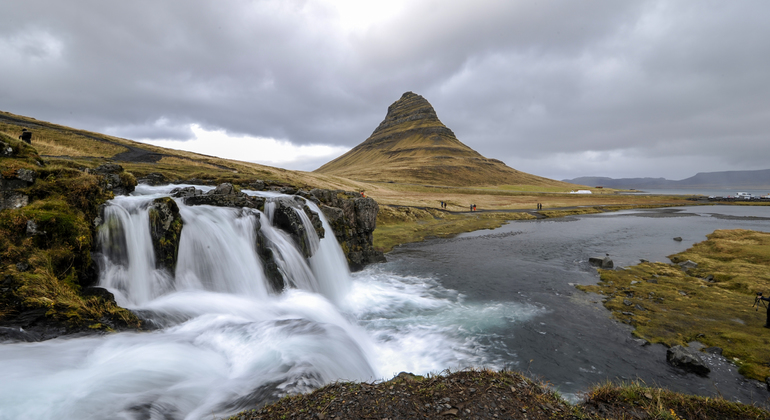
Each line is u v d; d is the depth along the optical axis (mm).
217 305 13594
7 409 5629
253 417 5703
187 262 15125
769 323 13977
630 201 119125
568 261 28438
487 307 17625
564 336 13852
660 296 18391
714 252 29500
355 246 28656
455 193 127188
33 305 8648
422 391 6332
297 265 19344
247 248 17516
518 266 26797
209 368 8320
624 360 11805
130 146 73250
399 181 195875
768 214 77188
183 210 17047
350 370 9508
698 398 6766
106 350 8312
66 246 11039
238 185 33188
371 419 5398
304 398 6281
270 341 10133
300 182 79188
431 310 17484
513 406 5891
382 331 14727
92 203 13367
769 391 9734
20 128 58250
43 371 6816
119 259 12969
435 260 29562
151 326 10656
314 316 14852
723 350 12180
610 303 17641
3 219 10453
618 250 33312
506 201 106000
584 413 5996
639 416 6012
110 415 5887
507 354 12367
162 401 6562
